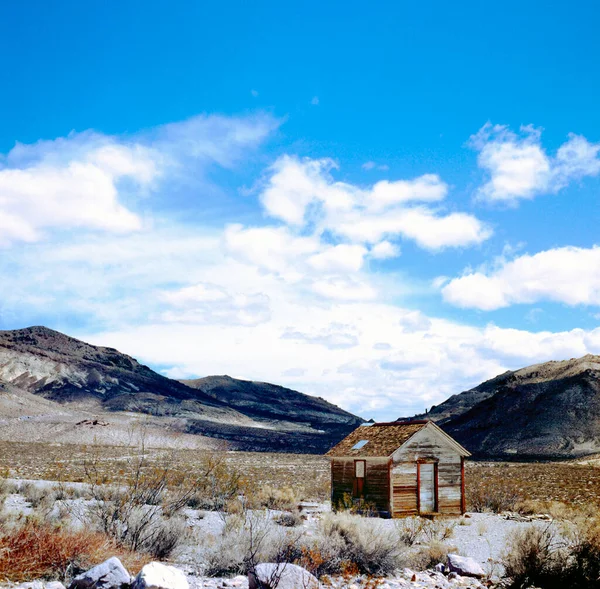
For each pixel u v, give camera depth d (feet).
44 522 45.57
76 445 363.56
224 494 87.66
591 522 50.14
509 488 158.10
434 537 66.59
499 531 79.20
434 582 45.62
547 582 43.73
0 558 35.47
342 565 46.60
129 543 47.06
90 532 44.52
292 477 198.29
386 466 94.53
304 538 51.42
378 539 50.08
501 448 453.99
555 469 250.78
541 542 49.75
